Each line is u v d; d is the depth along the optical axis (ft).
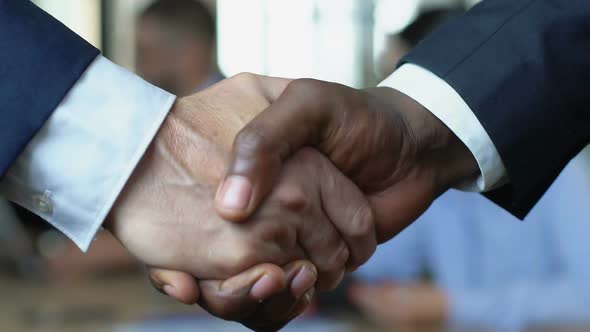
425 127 2.08
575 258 3.95
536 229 4.07
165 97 2.01
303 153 2.01
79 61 1.95
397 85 2.11
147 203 1.98
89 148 1.94
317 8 12.26
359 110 2.02
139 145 1.96
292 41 12.25
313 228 2.01
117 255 5.41
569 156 2.10
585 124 2.09
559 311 3.88
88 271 5.35
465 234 4.15
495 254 4.11
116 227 1.99
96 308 4.22
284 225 1.98
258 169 1.91
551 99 2.06
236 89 2.11
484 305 3.94
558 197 4.05
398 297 3.99
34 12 1.96
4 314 4.09
